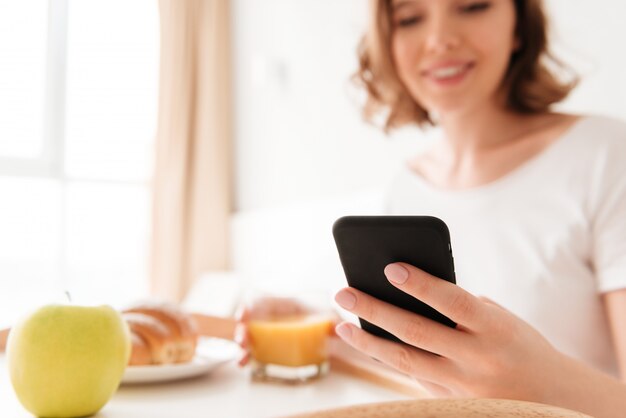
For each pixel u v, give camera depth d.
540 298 0.82
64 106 2.72
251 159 2.67
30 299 2.63
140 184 2.90
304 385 0.65
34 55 2.68
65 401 0.50
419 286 0.38
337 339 0.81
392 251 0.40
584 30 1.19
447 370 0.44
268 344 0.67
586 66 1.19
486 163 0.94
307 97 2.25
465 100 0.86
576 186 0.81
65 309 0.52
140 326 0.67
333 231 0.42
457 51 0.83
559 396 0.42
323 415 0.24
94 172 2.81
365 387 0.65
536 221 0.84
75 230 2.77
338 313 1.02
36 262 2.69
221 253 2.72
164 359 0.67
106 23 2.81
